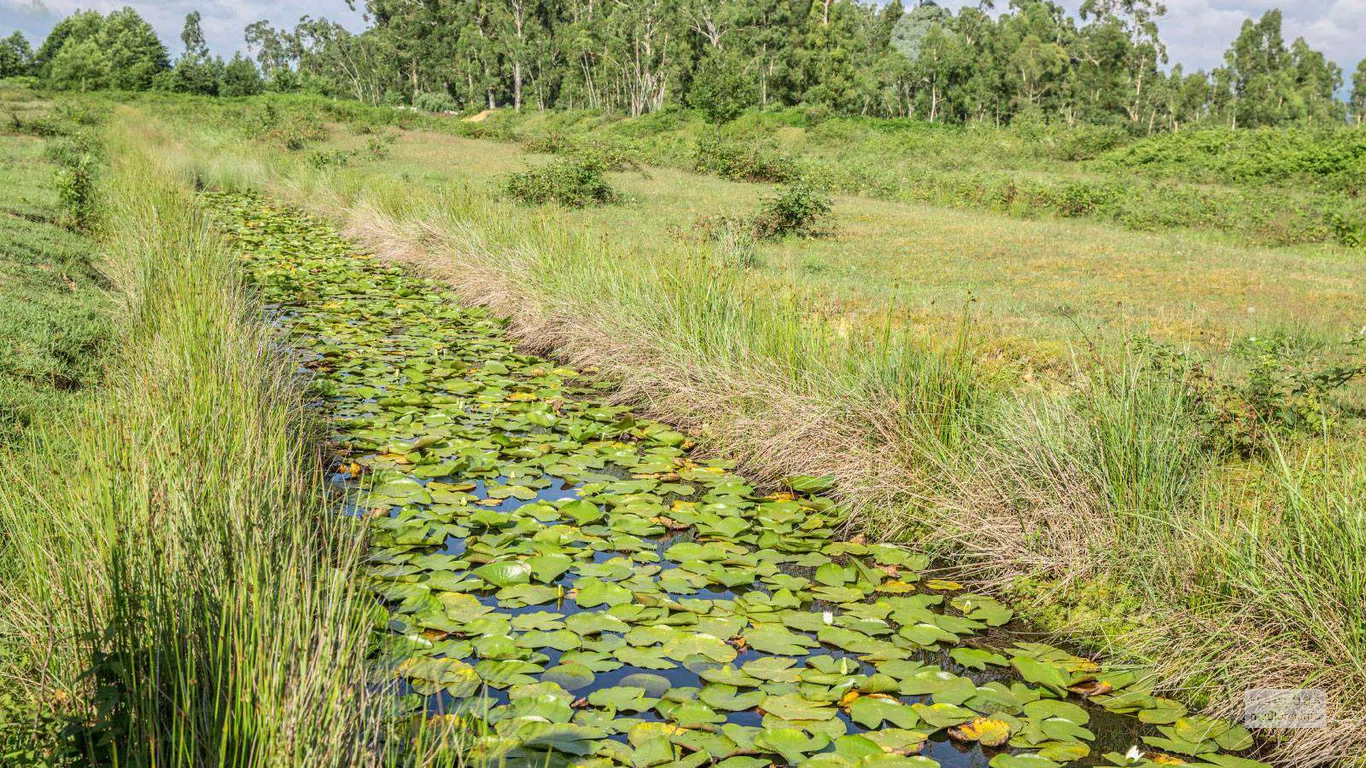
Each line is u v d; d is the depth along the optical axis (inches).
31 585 111.6
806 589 150.2
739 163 826.2
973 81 2503.7
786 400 204.7
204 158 768.3
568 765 99.0
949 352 200.8
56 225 398.9
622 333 267.9
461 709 108.4
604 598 140.5
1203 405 178.4
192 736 86.0
